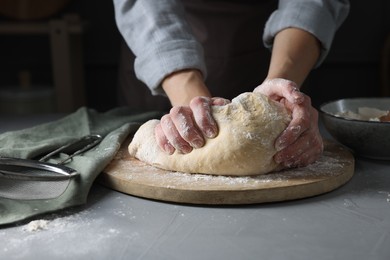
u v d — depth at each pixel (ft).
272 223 2.66
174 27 3.89
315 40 3.93
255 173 3.07
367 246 2.42
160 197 2.92
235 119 3.12
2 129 4.47
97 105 7.91
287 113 3.22
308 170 3.16
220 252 2.38
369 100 3.91
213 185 2.92
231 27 5.06
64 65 6.91
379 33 7.45
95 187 3.15
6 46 7.87
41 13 7.34
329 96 7.73
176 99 3.59
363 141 3.45
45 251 2.41
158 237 2.53
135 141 3.35
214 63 5.14
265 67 5.18
